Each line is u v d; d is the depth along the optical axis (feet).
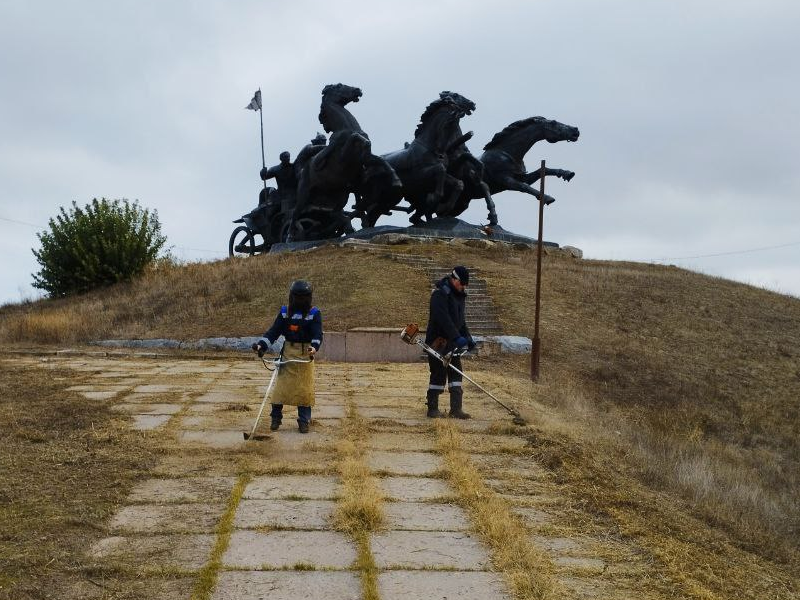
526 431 26.27
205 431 25.32
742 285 90.33
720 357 60.70
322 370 44.75
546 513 18.20
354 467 20.52
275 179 114.73
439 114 94.89
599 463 23.38
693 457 32.27
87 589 13.10
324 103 95.96
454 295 29.17
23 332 64.54
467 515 17.66
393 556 14.99
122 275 97.09
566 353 55.21
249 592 13.12
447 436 24.71
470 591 13.43
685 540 17.56
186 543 15.38
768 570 16.92
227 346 56.80
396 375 42.39
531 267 79.92
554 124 102.58
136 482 19.42
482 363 49.88
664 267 95.30
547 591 13.43
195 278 81.25
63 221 101.14
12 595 12.51
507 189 104.68
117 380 38.75
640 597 13.69
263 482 19.65
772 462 40.29
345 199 102.12
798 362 62.90
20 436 23.61
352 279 69.77
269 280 72.79
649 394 50.49
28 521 15.97
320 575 13.94
